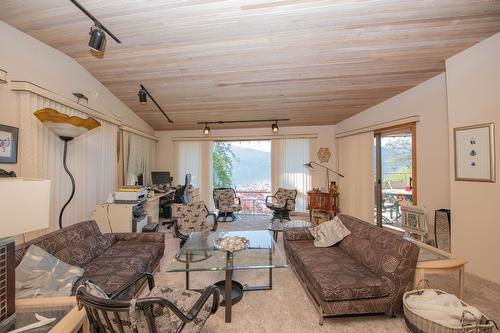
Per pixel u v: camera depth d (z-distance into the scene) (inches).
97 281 71.0
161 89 149.6
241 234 114.6
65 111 114.0
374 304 69.0
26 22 89.0
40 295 56.4
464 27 90.7
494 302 78.8
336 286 68.7
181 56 115.7
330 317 73.7
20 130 91.1
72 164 119.0
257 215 231.6
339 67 122.3
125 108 173.8
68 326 41.8
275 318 74.1
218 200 213.2
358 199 183.0
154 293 63.2
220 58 117.2
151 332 43.2
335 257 91.3
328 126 220.2
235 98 161.6
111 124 154.4
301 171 224.4
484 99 94.3
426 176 128.6
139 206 145.5
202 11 85.3
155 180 213.6
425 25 91.4
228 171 284.2
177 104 171.9
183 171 238.7
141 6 82.3
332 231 106.7
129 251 94.9
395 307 70.8
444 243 112.4
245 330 68.6
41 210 41.9
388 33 96.8
